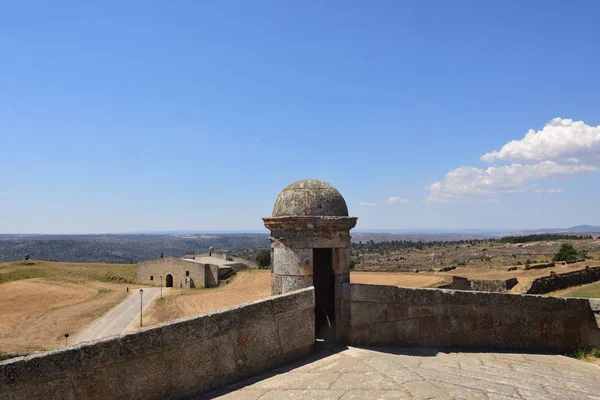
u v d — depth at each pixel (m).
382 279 47.66
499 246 106.06
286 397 4.98
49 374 4.30
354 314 7.67
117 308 55.84
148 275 81.62
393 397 4.66
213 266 75.06
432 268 60.00
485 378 5.86
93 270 89.38
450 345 8.46
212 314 5.66
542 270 46.38
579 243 96.50
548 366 7.62
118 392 4.77
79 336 42.50
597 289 34.25
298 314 6.79
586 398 5.30
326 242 7.92
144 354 4.98
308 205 8.13
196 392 5.41
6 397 4.04
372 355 6.65
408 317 8.12
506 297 9.01
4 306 57.56
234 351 5.88
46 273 82.75
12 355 24.56
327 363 6.38
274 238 8.22
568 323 9.54
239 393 5.32
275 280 8.15
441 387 4.94
